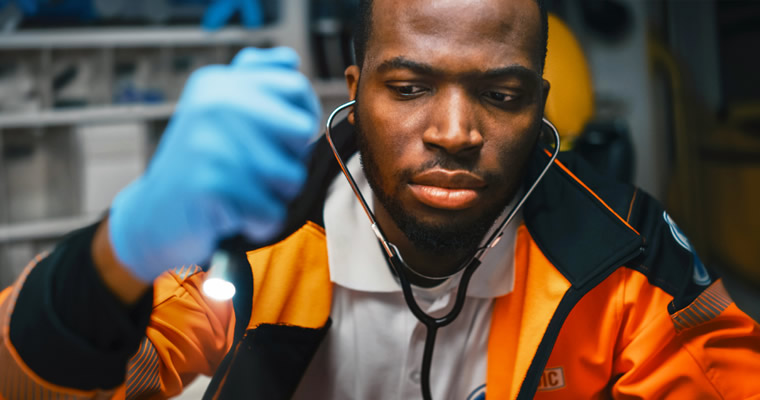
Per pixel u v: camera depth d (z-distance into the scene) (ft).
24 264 7.94
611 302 2.45
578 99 4.96
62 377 1.60
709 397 2.38
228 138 1.30
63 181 8.11
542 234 2.52
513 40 1.93
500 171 1.97
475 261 2.16
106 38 8.08
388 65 1.95
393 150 1.98
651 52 9.14
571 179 2.66
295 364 2.42
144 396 2.38
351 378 2.65
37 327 1.55
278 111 1.31
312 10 8.82
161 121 8.54
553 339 2.39
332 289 2.55
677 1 9.47
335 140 2.59
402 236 2.27
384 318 2.56
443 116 1.90
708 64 9.55
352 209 2.53
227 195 1.31
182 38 8.33
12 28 7.84
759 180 9.14
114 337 1.60
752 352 2.46
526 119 1.99
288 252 2.43
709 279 2.57
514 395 2.43
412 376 2.61
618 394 2.52
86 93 8.20
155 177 1.36
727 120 9.48
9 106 7.91
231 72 1.38
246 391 2.36
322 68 8.86
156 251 1.44
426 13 1.91
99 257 1.55
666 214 2.72
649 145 7.97
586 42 7.82
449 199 1.95
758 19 9.22
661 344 2.38
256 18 8.50
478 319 2.60
